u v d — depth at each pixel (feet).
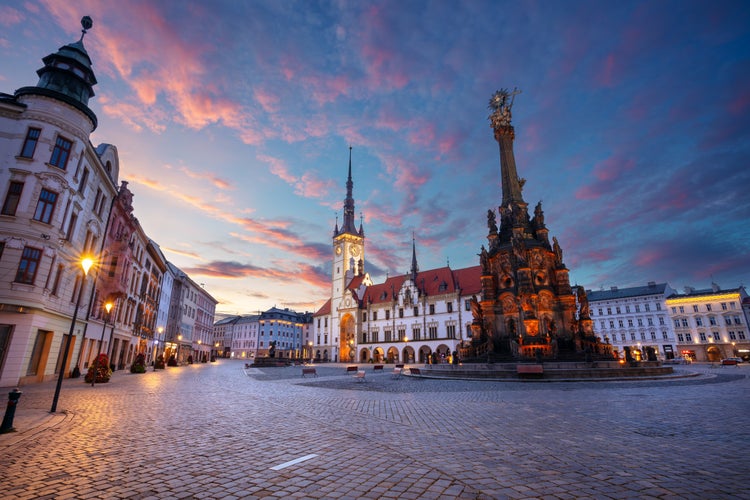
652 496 17.97
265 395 62.75
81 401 52.95
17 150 82.02
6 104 82.28
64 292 92.73
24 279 78.89
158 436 31.94
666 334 294.05
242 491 19.36
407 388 74.43
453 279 283.18
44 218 83.41
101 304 120.06
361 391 69.26
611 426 33.99
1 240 77.20
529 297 108.68
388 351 297.12
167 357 221.05
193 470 22.84
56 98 86.89
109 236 120.78
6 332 76.13
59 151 87.15
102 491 19.48
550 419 37.83
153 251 178.40
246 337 506.07
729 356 268.82
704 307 283.38
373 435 31.78
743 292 278.46
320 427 35.50
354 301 332.60
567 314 113.50
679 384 74.95
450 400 54.08
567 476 20.93
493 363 102.22
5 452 26.66
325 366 223.10
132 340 162.91
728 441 27.94
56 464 24.00
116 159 121.39
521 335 107.14
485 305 119.34
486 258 123.03
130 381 89.45
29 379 80.12
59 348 92.43
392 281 328.08
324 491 19.16
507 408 45.44
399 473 21.77
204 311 331.36
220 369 161.79
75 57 93.15
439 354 266.98
